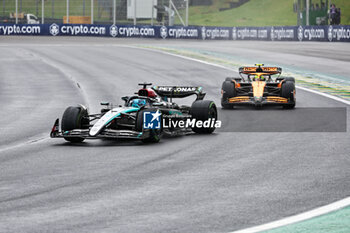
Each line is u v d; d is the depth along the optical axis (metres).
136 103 44.78
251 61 128.88
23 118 59.84
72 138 44.59
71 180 31.30
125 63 124.38
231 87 65.00
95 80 96.50
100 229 22.67
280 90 64.25
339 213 24.47
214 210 25.19
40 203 26.53
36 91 84.19
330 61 129.12
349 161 35.88
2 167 35.22
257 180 30.86
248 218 23.98
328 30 198.50
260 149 40.53
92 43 188.25
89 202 26.66
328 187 29.14
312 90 82.06
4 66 120.00
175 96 51.50
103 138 45.44
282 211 24.92
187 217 24.20
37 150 41.34
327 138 45.03
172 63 123.69
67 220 23.88
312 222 23.25
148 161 36.50
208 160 36.62
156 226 23.02
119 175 32.44
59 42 189.62
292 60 131.75
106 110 45.59
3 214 24.78
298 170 33.31
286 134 47.31
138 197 27.50
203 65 119.56
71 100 74.12
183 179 31.28
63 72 109.00
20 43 183.12
